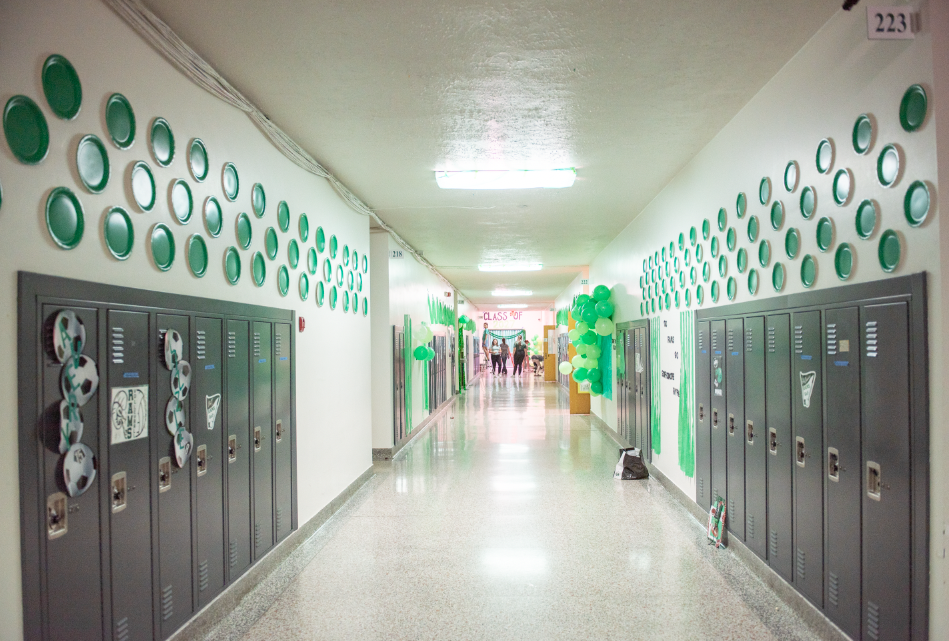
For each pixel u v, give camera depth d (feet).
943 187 6.19
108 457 6.85
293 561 12.32
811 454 8.98
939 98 6.21
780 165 9.95
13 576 5.53
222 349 9.70
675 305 16.61
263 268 11.43
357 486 18.15
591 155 14.58
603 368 30.99
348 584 11.14
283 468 12.37
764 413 10.69
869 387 7.45
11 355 5.52
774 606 9.93
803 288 9.25
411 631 9.29
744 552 11.70
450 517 15.35
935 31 6.22
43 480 5.85
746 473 11.59
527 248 29.45
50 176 6.03
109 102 6.93
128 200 7.30
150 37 7.68
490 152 14.19
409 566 12.01
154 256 7.85
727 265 12.55
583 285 36.35
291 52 9.09
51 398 5.96
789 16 8.23
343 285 16.88
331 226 15.87
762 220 10.72
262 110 11.37
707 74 10.07
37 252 5.85
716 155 13.10
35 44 5.84
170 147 8.27
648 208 19.86
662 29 8.56
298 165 13.50
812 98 8.86
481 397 50.39
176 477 8.34
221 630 9.32
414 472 20.86
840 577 8.20
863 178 7.57
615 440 27.12
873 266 7.39
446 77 10.08
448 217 21.76
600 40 8.86
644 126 12.59
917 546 6.57
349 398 17.40
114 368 6.97
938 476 6.28
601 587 10.85
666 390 17.72
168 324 8.12
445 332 43.68
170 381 8.15
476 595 10.59
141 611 7.49
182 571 8.48
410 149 13.87
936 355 6.29
